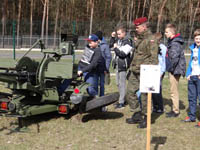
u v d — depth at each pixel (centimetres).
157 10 3744
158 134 538
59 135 523
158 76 403
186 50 3155
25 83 539
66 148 468
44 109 570
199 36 577
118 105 720
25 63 568
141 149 469
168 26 627
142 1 4391
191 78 597
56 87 602
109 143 491
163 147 480
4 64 575
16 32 3234
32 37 3097
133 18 4047
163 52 645
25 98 607
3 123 578
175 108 648
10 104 544
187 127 580
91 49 623
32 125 571
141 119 592
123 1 4003
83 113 630
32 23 3381
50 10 3878
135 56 566
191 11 3631
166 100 812
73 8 3853
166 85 1034
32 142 489
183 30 3400
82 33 3272
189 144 495
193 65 593
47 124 578
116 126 577
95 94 640
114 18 4062
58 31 3416
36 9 4138
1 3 3897
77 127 567
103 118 629
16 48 2875
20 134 524
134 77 577
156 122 608
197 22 3659
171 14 3466
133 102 589
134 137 520
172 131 556
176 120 624
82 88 577
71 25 3300
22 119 574
